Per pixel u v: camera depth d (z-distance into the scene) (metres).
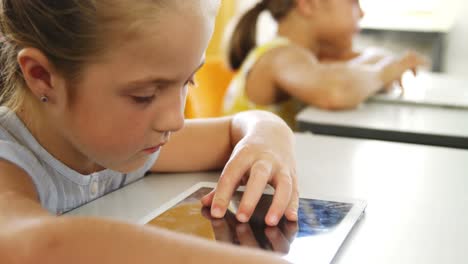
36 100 0.61
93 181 0.73
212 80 1.88
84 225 0.39
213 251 0.38
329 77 1.57
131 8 0.49
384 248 0.56
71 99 0.55
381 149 0.95
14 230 0.40
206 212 0.64
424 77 1.92
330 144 0.98
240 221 0.61
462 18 2.78
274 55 1.77
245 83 1.81
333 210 0.65
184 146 0.83
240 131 0.83
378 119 1.35
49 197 0.64
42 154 0.65
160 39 0.49
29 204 0.46
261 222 0.61
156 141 0.56
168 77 0.51
